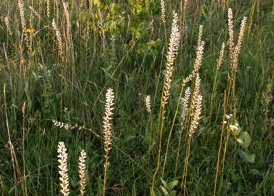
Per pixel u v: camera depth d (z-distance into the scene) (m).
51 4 1.71
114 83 1.29
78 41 1.49
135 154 1.01
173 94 1.20
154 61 1.33
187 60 1.44
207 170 0.97
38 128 1.08
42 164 0.98
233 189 0.96
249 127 1.10
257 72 1.34
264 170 1.00
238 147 1.02
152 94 1.24
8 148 0.99
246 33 1.62
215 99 1.20
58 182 0.95
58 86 1.24
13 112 1.12
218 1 1.72
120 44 1.50
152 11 1.46
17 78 1.22
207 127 1.10
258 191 0.93
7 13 1.62
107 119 0.73
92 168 0.97
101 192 0.90
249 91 1.28
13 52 1.45
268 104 1.17
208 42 1.56
